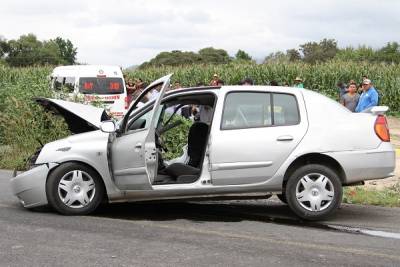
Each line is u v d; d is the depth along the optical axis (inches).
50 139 504.4
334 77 1043.3
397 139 671.8
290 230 260.8
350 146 278.1
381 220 286.2
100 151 282.8
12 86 578.2
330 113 283.1
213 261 206.7
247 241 237.5
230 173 273.4
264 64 1111.0
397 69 1015.6
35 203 285.6
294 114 280.8
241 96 281.1
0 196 341.1
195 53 1905.8
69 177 283.4
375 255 219.8
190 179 277.0
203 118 327.6
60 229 254.4
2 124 520.7
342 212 306.0
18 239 235.8
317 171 276.5
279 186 277.3
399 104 995.9
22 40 2716.5
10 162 482.9
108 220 276.4
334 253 221.5
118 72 740.0
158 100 270.1
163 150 327.9
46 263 202.1
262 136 275.4
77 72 726.5
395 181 398.3
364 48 1553.9
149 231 253.8
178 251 219.6
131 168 275.0
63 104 308.8
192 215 294.2
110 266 199.2
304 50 1834.4
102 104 551.5
